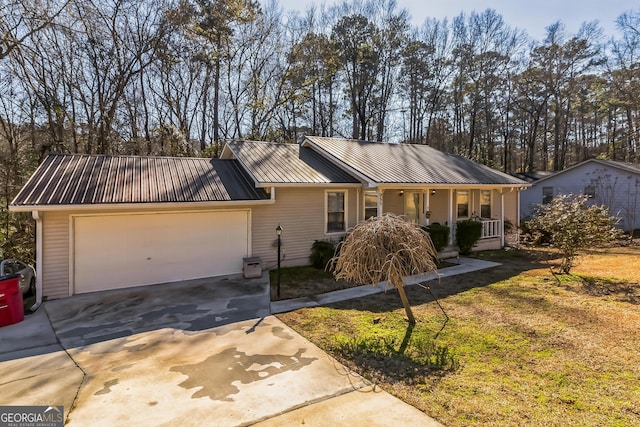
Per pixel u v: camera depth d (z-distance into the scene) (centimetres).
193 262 920
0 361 470
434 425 318
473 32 2817
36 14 1162
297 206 1054
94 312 673
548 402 352
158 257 878
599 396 362
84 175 882
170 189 890
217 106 2255
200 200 862
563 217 891
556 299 706
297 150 1307
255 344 516
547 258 1141
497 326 569
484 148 3088
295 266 1058
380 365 442
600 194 1938
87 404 362
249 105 2247
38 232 745
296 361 457
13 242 1269
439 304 693
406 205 1287
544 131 3198
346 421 326
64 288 778
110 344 524
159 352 493
